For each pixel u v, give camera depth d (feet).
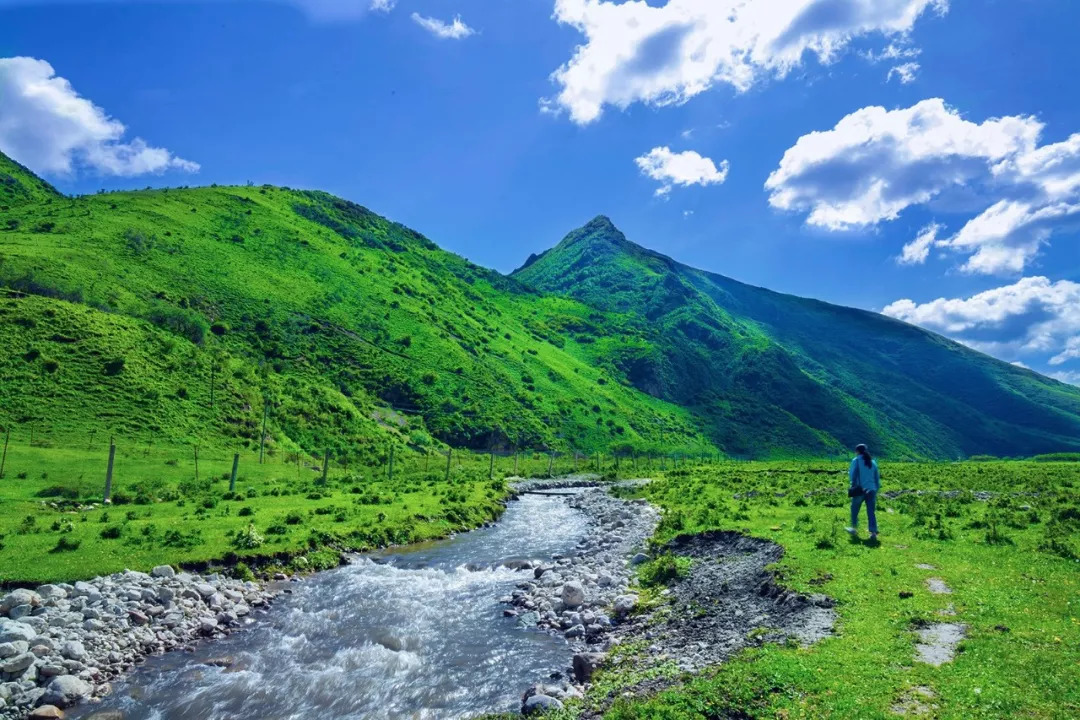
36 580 71.05
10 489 127.54
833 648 43.68
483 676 55.77
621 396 601.62
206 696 52.47
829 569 62.54
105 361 224.12
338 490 163.53
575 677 53.72
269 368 321.32
